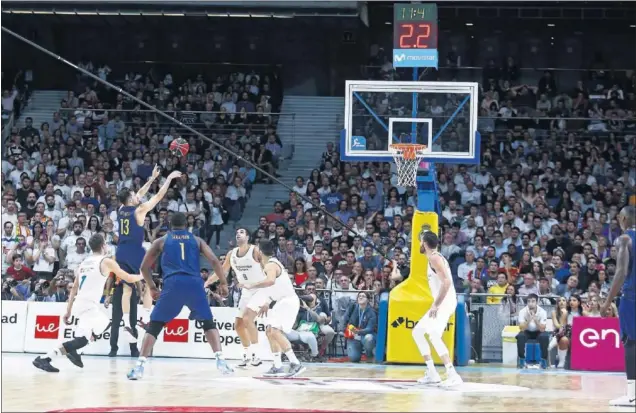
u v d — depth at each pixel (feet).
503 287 50.37
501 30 83.05
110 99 81.51
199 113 79.30
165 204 64.75
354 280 50.21
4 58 84.94
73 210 61.36
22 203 66.85
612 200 67.21
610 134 76.07
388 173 69.87
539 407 26.27
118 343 45.88
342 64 83.87
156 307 33.55
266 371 37.37
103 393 28.58
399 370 40.14
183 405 25.54
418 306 42.91
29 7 77.00
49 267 57.72
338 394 29.19
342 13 74.69
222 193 69.21
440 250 58.18
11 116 79.56
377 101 43.91
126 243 42.24
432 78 83.20
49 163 71.67
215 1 74.23
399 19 42.91
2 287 51.65
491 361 47.14
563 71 82.89
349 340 44.52
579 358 43.60
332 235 60.80
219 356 34.73
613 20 81.30
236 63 85.05
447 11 80.69
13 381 32.30
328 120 81.46
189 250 33.88
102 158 71.87
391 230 57.31
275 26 82.53
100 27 84.99
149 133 76.07
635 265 27.07
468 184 67.31
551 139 74.79
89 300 36.45
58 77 84.89
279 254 56.85
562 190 68.08
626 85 82.02
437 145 43.29
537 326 44.42
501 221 62.39
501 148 73.67
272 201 72.08
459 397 28.96
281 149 76.74
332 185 66.85
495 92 79.36
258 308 36.86
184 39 85.25
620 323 27.32
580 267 53.72
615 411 25.50
